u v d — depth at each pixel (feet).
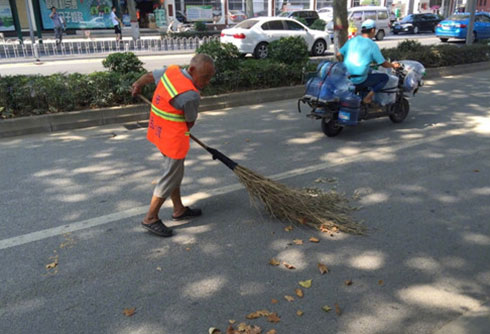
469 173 17.57
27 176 17.47
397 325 9.25
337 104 21.27
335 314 9.55
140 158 19.61
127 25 94.94
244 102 30.89
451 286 10.55
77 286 10.50
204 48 31.53
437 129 24.09
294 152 20.40
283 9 107.14
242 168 13.52
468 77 42.42
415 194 15.60
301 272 11.05
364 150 20.57
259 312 9.52
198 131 24.17
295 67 34.22
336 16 39.81
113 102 26.76
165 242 12.50
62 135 23.43
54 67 45.62
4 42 63.62
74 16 87.10
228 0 101.76
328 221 13.25
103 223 13.57
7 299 10.03
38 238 12.68
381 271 11.11
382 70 24.76
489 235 12.84
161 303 9.89
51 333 9.01
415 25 96.07
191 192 15.87
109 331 9.05
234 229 13.21
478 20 73.46
